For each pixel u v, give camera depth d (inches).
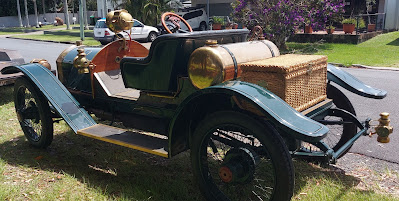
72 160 168.6
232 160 120.9
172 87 135.5
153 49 133.6
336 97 159.8
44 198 130.6
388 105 261.1
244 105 121.3
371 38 676.1
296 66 120.0
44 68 174.4
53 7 2161.7
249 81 123.6
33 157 171.8
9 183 142.8
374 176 149.2
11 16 1849.2
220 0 1027.9
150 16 899.4
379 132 131.9
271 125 109.7
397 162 163.3
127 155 174.7
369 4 829.8
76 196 132.0
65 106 161.8
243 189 134.5
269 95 111.1
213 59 120.7
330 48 608.1
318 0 573.6
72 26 1656.0
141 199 129.6
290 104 120.4
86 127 155.1
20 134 205.9
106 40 735.1
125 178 149.9
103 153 176.2
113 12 168.4
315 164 160.9
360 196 129.0
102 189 138.3
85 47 185.6
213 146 140.1
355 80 154.0
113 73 173.3
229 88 110.2
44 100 171.3
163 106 141.3
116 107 160.7
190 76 126.7
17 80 179.0
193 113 128.8
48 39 961.5
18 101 185.0
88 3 1951.3
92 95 167.0
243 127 111.3
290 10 556.7
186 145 132.4
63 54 185.0
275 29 563.2
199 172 125.3
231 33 146.4
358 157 169.8
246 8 606.9
